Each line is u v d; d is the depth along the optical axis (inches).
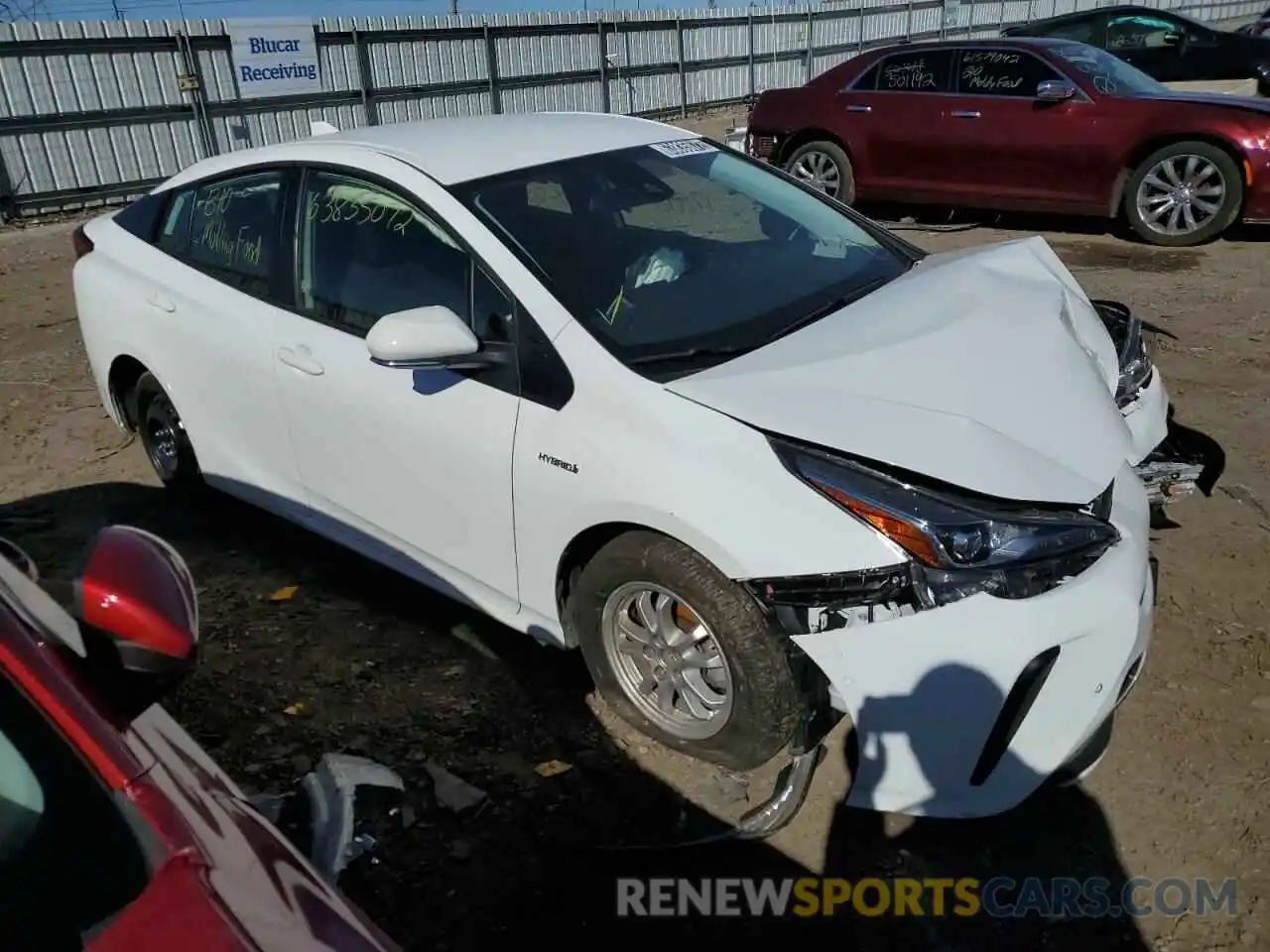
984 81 345.7
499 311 112.7
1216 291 273.4
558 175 129.0
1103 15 519.5
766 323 114.6
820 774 107.9
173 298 152.9
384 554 133.0
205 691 124.2
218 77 509.0
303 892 57.7
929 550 89.6
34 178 450.6
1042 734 93.2
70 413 217.3
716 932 91.7
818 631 93.0
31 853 53.7
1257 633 127.4
